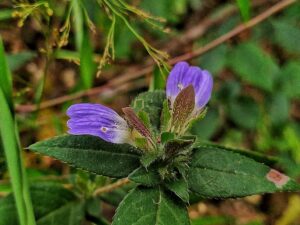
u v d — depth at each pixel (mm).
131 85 223
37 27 212
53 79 218
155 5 215
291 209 225
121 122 106
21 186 124
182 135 108
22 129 194
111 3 155
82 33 159
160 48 231
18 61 185
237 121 217
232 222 198
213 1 252
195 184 112
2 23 209
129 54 222
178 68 113
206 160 113
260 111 220
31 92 202
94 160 110
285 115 218
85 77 164
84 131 102
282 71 219
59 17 174
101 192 145
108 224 144
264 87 215
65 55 167
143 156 108
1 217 132
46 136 200
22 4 149
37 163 198
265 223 225
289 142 218
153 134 109
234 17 225
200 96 112
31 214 124
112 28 149
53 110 207
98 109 104
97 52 211
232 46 218
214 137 222
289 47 224
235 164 112
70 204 143
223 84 218
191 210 223
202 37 234
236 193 111
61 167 200
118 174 111
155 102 115
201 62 214
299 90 218
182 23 244
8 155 124
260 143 218
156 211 107
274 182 111
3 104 126
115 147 112
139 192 108
